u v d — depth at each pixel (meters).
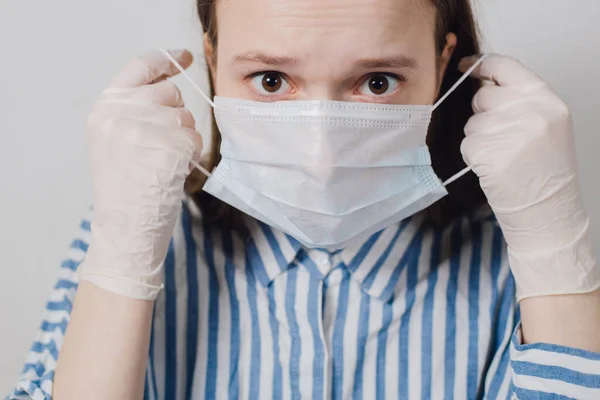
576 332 0.98
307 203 0.99
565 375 0.96
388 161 1.00
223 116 1.01
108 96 1.07
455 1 1.05
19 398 1.06
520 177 0.99
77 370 1.00
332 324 1.11
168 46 1.39
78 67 1.40
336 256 1.11
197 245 1.15
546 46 1.34
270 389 1.11
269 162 0.99
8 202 1.46
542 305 1.00
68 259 1.15
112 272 1.01
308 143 0.96
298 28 0.89
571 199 1.00
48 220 1.47
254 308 1.12
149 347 1.12
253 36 0.92
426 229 1.15
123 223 1.01
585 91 1.35
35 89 1.41
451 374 1.12
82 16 1.38
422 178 1.04
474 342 1.13
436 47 1.02
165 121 1.04
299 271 1.11
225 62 0.98
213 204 1.15
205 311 1.14
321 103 0.95
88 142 1.05
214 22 1.02
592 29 1.33
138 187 1.01
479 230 1.16
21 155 1.44
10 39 1.39
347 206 1.00
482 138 1.01
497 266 1.15
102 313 1.00
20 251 1.49
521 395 0.99
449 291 1.14
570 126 1.00
